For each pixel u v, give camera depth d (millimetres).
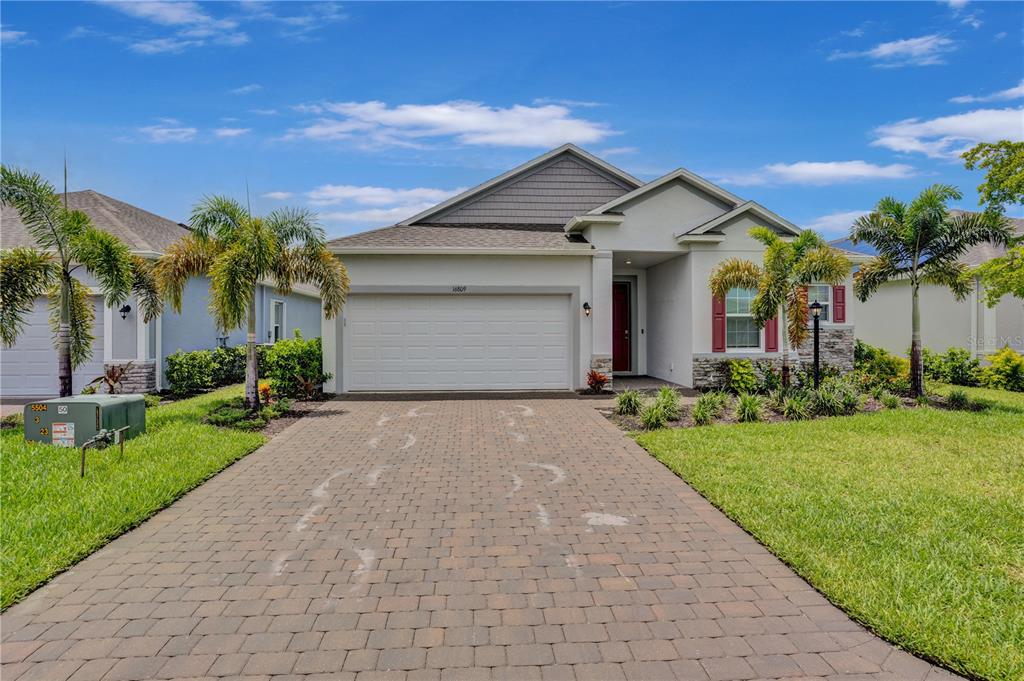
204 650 3199
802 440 7926
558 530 4941
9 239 13320
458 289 13250
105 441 6977
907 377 14242
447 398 12414
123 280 9531
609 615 3574
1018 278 10750
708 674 3016
